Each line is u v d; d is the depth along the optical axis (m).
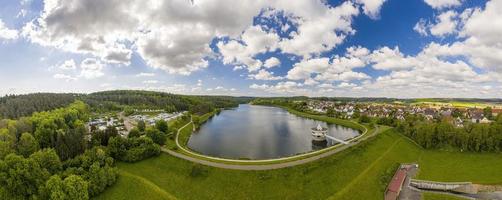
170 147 128.12
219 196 83.88
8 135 121.50
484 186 91.75
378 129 193.62
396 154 121.25
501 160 112.62
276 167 97.62
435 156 122.94
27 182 74.38
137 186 85.62
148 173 97.19
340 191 84.06
